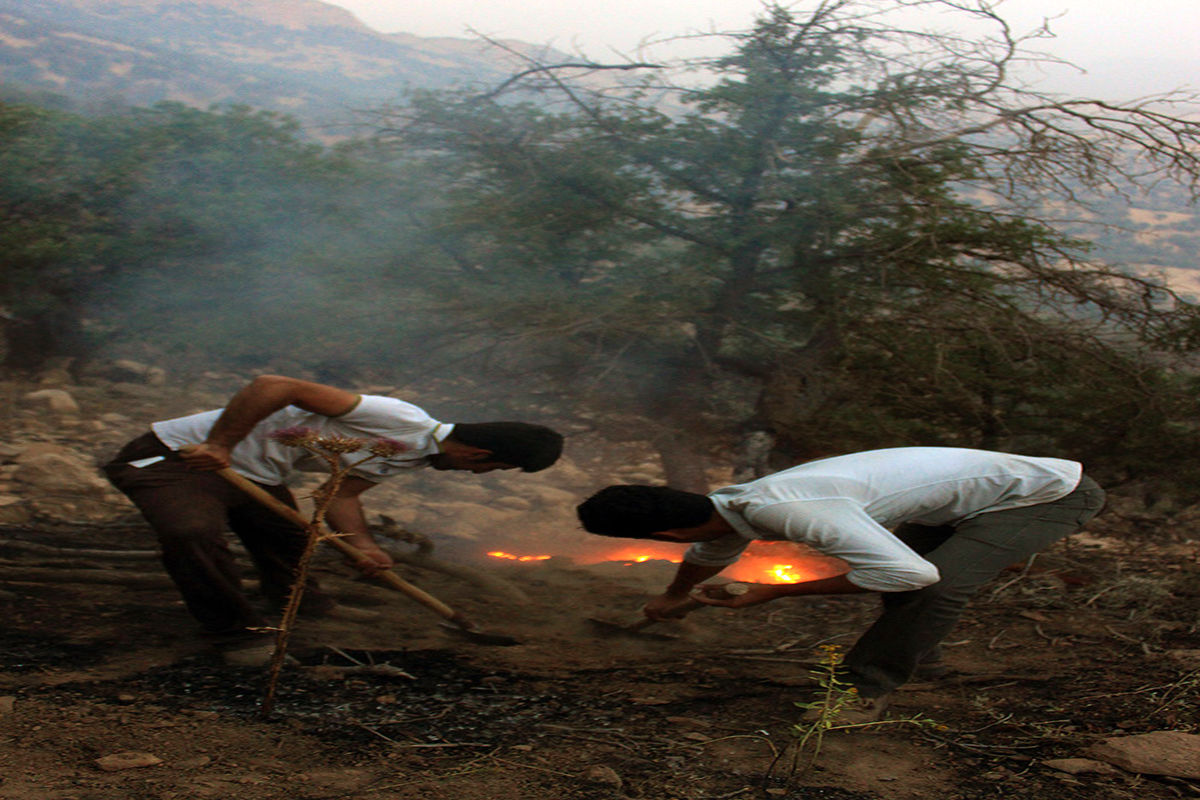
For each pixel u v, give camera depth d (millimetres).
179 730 2762
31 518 5461
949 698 3260
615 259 6402
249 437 3533
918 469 3098
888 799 2461
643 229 6305
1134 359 5973
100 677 3203
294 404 3334
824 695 3131
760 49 5902
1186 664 3512
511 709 3104
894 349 5797
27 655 3381
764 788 2520
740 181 6039
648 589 4836
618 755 2727
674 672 3568
